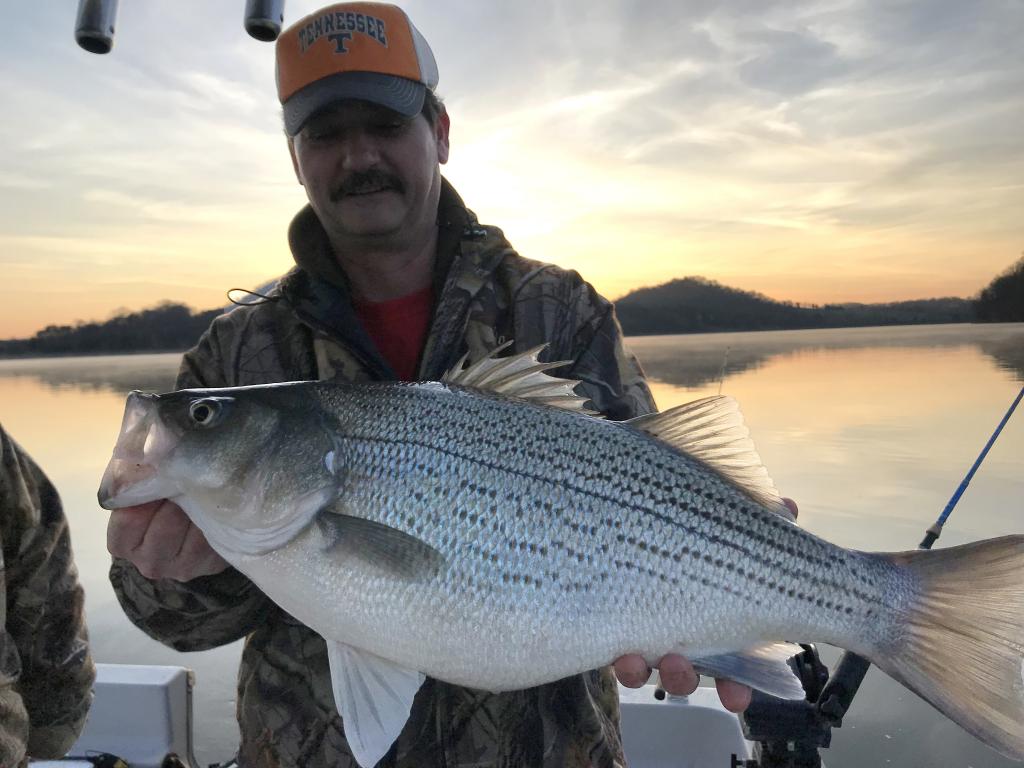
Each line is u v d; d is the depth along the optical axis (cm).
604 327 75
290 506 62
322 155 71
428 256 77
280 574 62
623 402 73
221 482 62
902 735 112
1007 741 59
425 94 74
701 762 102
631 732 103
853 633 63
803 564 64
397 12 73
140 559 62
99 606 186
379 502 62
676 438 66
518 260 77
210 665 150
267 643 68
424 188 73
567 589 61
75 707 78
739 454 66
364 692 61
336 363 72
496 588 60
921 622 63
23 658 74
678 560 62
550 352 73
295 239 74
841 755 108
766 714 77
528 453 63
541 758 65
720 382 74
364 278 76
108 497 61
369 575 61
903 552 64
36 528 74
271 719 66
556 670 60
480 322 73
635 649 61
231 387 67
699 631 62
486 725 65
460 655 60
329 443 63
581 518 62
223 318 76
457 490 62
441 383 66
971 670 61
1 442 71
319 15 71
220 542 62
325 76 69
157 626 66
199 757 116
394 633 60
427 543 61
